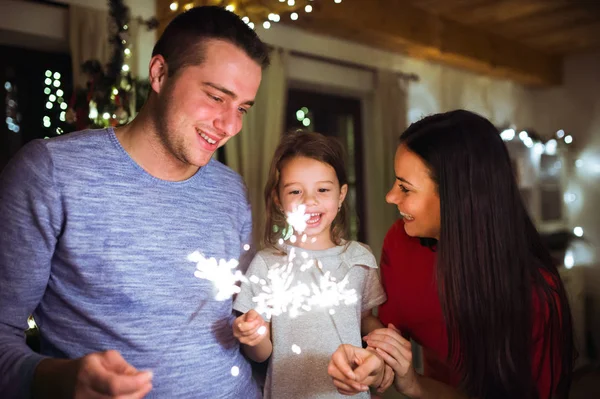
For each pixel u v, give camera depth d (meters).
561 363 1.15
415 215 1.17
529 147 4.77
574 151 4.76
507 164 1.15
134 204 0.98
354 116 3.72
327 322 1.22
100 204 0.95
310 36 3.23
